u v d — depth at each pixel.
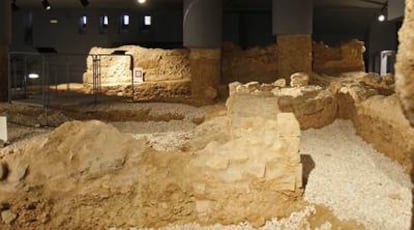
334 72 17.05
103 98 13.44
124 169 5.60
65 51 20.22
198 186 5.50
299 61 13.52
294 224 5.29
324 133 8.88
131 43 20.22
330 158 7.34
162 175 5.56
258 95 8.02
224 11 19.45
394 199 5.62
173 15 20.20
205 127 8.38
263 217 5.42
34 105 11.36
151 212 5.51
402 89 3.21
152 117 10.98
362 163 7.06
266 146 5.63
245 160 5.57
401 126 6.61
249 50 16.66
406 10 3.16
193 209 5.52
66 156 5.63
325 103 9.22
